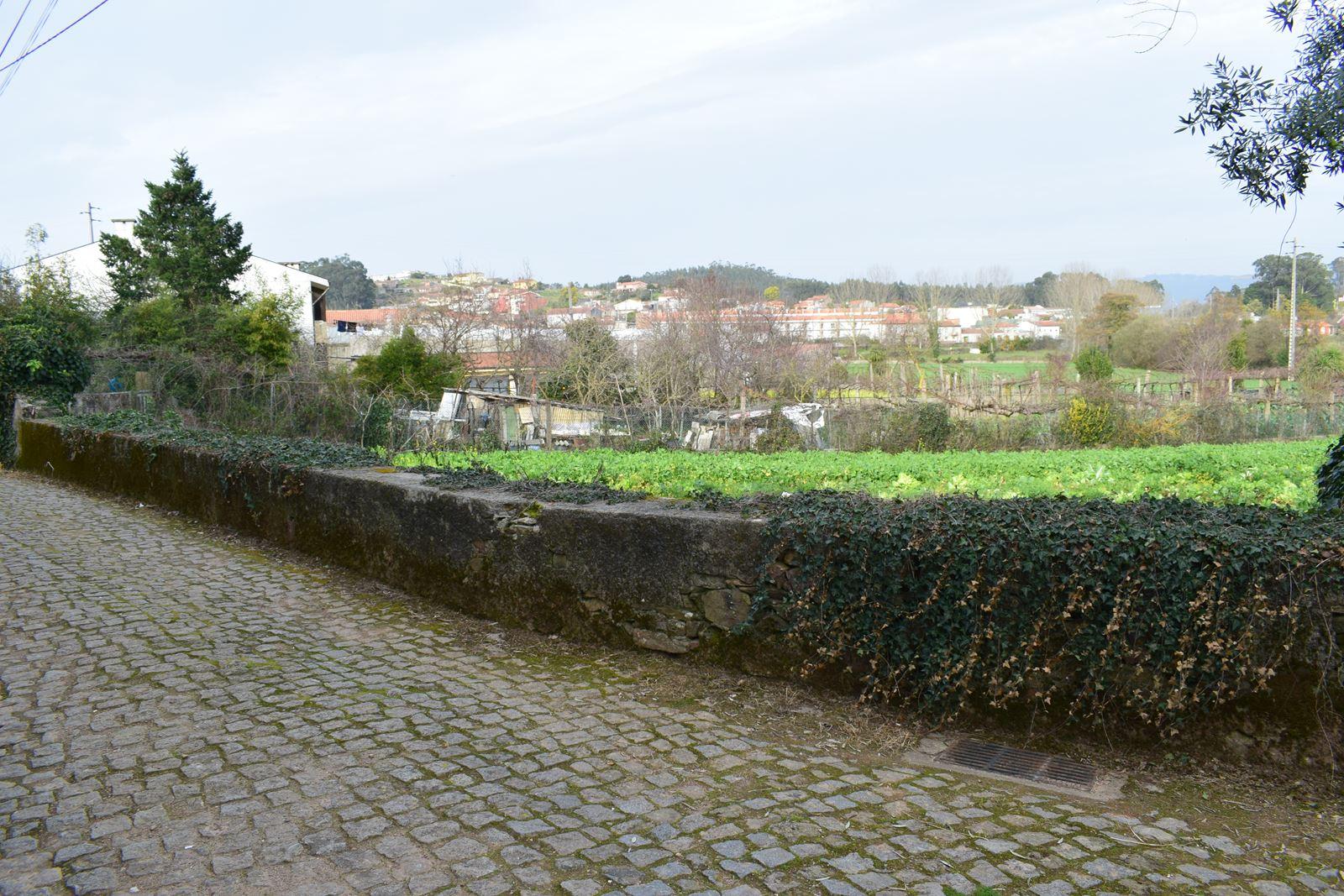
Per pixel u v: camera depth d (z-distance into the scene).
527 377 36.28
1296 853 3.53
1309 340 48.62
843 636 5.19
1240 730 4.21
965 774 4.32
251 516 10.30
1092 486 12.59
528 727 4.90
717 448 23.67
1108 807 3.95
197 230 39.38
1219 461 15.88
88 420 15.43
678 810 3.92
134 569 8.68
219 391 24.05
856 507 5.40
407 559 7.90
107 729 4.83
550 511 6.65
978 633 4.72
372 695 5.39
